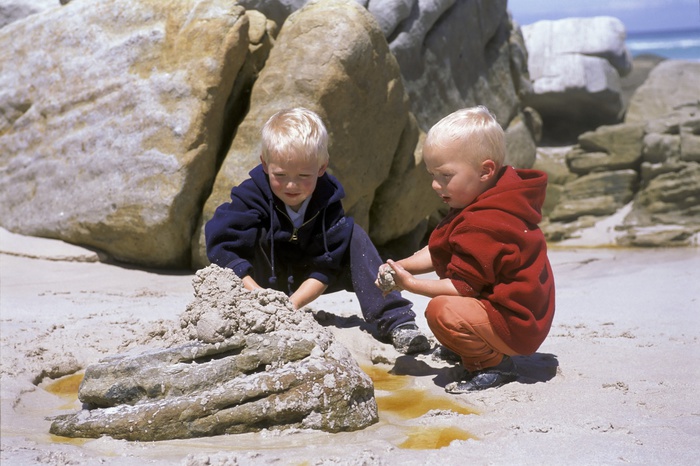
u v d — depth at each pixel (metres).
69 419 3.38
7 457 2.94
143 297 6.47
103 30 8.62
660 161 13.20
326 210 4.49
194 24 8.02
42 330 4.99
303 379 3.32
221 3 8.05
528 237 3.65
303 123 4.11
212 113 7.78
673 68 16.64
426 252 4.18
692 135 13.02
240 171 7.79
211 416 3.24
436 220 11.44
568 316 5.30
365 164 8.46
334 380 3.33
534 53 15.38
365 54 8.12
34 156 8.58
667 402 3.37
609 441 2.88
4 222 8.62
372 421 3.36
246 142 7.89
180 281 7.42
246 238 4.34
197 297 3.74
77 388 4.17
